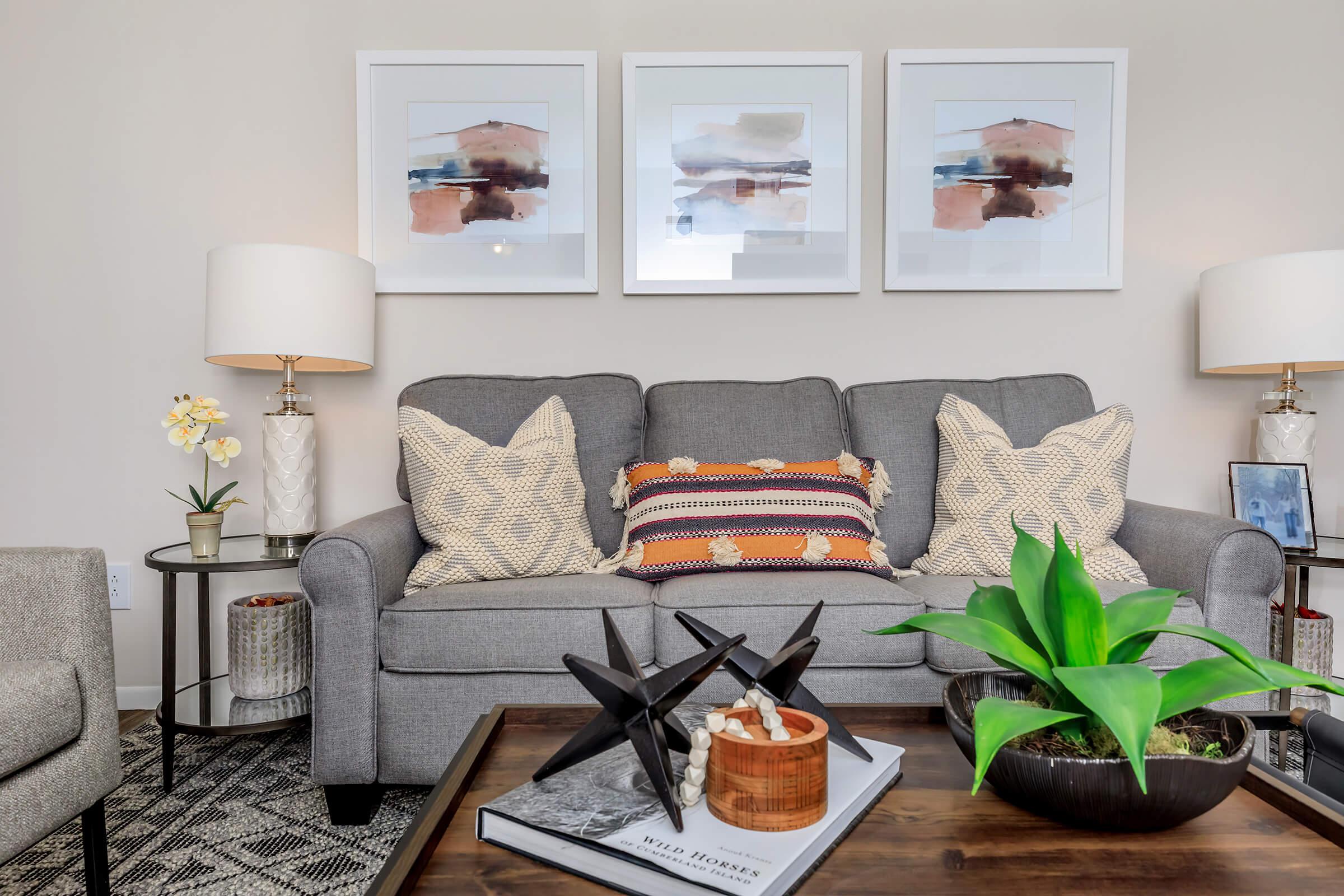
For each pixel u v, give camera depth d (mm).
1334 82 2344
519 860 684
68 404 2303
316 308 1933
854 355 2373
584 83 2326
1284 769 1132
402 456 2066
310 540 2002
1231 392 2354
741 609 1531
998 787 781
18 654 1193
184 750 1938
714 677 1542
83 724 1209
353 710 1513
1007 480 1869
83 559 1224
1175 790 677
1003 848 703
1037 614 781
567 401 2123
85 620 1217
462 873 663
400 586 1675
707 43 2348
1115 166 2328
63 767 1156
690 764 724
